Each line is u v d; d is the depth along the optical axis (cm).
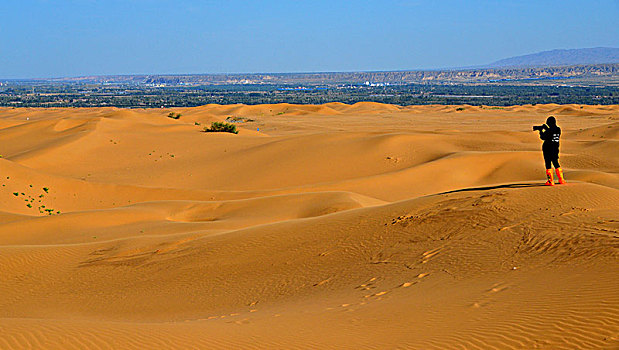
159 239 2361
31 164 5650
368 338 961
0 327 962
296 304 1356
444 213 1778
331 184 4253
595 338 809
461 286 1208
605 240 1240
